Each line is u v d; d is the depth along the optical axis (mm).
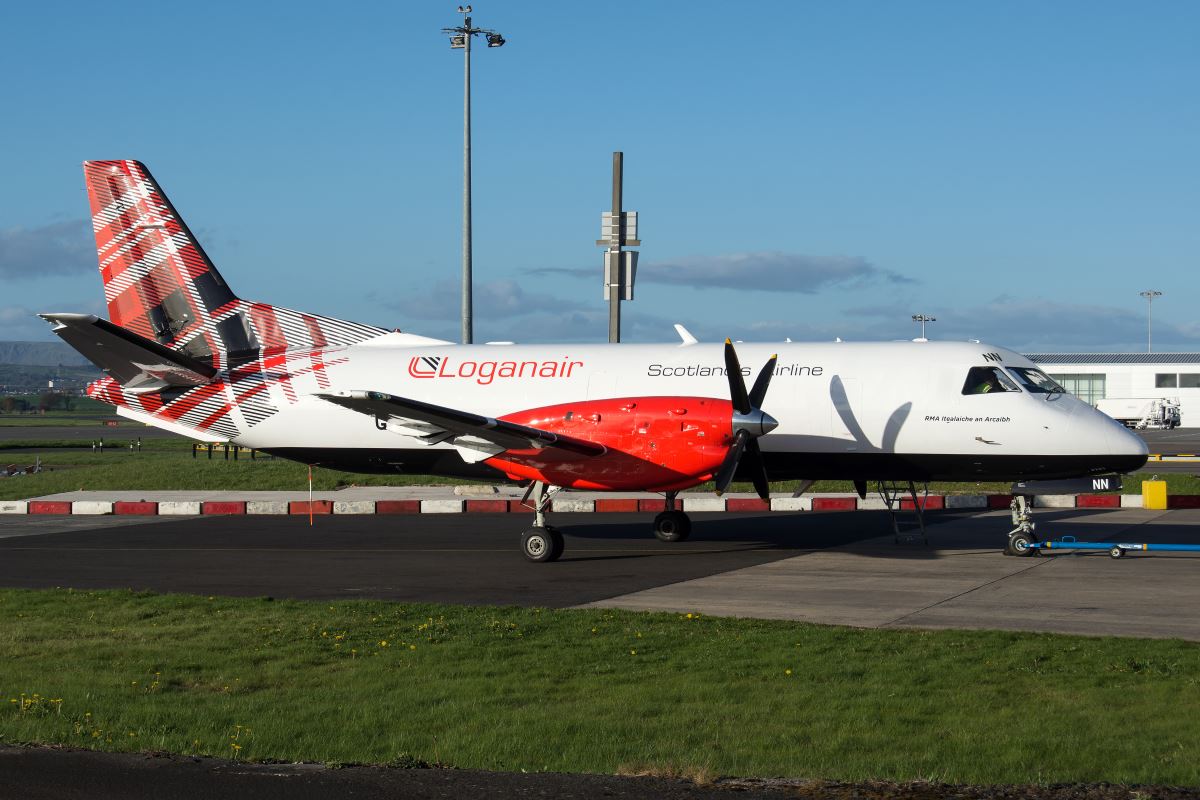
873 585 15000
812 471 19938
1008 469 19016
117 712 8664
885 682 9461
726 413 17328
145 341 19750
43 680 9781
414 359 21328
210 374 21562
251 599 14141
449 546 19781
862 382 19438
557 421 17891
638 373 20250
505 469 18109
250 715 8562
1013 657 10297
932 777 6879
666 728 8109
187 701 9070
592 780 6883
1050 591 14352
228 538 21172
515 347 21328
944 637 11320
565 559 18031
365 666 10352
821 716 8406
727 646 11016
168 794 6672
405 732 8094
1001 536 20297
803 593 14406
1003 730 7930
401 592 14891
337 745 7758
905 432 19156
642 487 17766
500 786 6785
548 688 9453
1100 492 27688
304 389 21375
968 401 18969
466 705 8844
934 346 19766
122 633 11977
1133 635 11484
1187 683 9227
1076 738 7691
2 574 16688
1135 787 6605
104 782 6891
